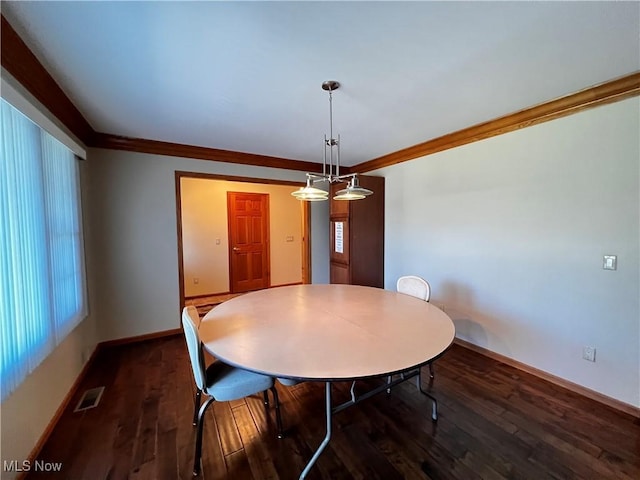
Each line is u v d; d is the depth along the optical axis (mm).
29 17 1312
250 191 6055
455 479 1504
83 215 2832
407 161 3748
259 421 1964
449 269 3264
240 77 1867
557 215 2359
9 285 1406
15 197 1494
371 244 4086
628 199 2006
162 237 3467
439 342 1513
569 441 1766
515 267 2652
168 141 3305
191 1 1227
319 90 2049
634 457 1643
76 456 1654
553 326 2410
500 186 2742
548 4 1262
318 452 1455
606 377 2133
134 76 1846
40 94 1885
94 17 1317
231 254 5895
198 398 1952
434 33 1453
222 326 1782
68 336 2275
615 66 1778
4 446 1374
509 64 1745
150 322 3430
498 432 1846
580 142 2213
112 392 2311
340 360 1320
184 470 1564
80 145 2801
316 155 3984
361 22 1366
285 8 1271
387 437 1807
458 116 2564
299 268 6676
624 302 2041
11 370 1397
